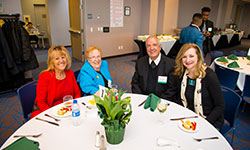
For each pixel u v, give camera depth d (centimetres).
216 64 308
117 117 101
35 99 182
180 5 791
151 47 189
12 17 317
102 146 100
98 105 100
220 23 988
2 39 295
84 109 146
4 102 300
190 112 142
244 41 1170
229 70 259
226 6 946
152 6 633
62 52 175
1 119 251
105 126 98
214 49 793
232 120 165
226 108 173
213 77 155
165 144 106
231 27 1013
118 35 621
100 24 559
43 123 126
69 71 192
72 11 559
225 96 174
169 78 196
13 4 354
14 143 99
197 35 319
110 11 572
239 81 268
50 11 742
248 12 1332
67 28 809
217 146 106
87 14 519
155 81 202
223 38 825
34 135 113
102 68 216
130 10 627
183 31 345
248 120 260
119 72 467
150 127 123
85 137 112
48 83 176
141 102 159
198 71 158
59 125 124
